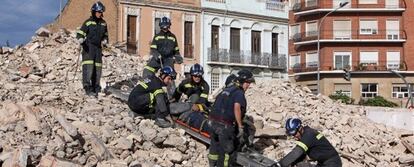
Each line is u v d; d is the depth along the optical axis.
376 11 59.41
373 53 59.88
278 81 18.50
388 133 17.42
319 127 15.75
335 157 10.80
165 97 13.46
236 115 11.49
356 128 16.55
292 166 11.41
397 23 59.84
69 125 11.73
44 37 20.28
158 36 15.52
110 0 45.44
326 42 59.41
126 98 15.07
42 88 15.59
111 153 11.87
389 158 15.70
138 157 12.12
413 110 19.58
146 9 45.91
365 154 15.40
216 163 11.70
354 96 58.94
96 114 13.60
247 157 11.93
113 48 22.17
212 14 48.56
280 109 16.25
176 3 46.94
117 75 19.28
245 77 11.69
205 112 13.52
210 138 12.12
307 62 59.88
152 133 12.55
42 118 12.13
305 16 60.09
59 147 11.27
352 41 59.16
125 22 45.16
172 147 12.63
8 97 14.27
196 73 13.90
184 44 47.25
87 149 11.60
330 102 18.64
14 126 11.71
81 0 48.84
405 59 59.44
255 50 51.41
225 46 49.22
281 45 53.50
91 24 15.35
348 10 59.09
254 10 51.16
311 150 10.79
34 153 10.73
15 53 19.03
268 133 14.02
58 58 19.11
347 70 52.16
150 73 15.48
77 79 17.73
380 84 59.19
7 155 10.66
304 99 17.72
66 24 49.97
